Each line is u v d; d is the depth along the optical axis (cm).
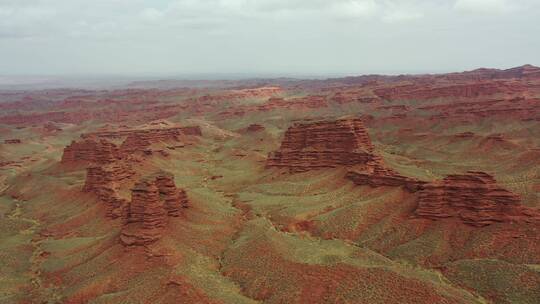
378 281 8181
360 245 11062
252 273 9438
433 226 10788
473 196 10738
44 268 10650
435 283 8194
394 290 7919
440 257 9831
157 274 9131
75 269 10119
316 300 8206
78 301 8981
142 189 10444
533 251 9231
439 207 11031
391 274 8256
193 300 8200
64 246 11650
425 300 7606
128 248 10025
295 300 8331
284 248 10125
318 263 9138
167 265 9494
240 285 9256
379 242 10950
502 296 8225
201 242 10919
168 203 11550
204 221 12144
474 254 9638
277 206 14075
